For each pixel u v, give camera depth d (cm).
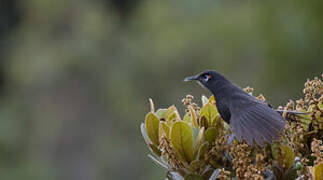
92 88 2198
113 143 2084
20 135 2277
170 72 1767
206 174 526
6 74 2653
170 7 1739
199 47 1566
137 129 2033
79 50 2238
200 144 521
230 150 523
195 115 536
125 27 2427
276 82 1327
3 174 2202
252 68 1361
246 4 1398
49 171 2202
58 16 2338
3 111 2311
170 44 1712
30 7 2388
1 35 2866
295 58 1299
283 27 1305
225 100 585
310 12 1288
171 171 529
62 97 2247
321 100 528
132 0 2730
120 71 2108
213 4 1505
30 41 2325
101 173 2103
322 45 1285
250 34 1345
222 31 1419
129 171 2044
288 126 525
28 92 2303
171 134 519
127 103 2019
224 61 1404
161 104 1828
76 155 2159
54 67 2250
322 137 530
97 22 2325
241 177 507
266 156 518
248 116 538
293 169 512
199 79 615
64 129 2236
